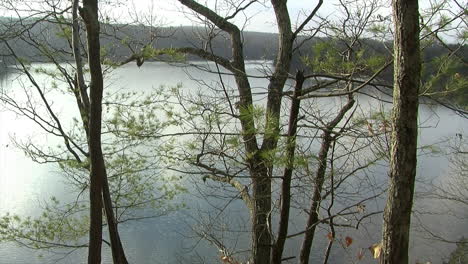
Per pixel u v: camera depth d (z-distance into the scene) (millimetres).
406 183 3619
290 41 5934
